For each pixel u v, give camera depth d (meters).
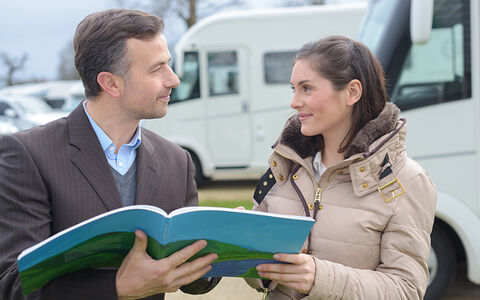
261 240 1.45
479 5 3.71
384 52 3.89
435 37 3.80
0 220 1.60
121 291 1.49
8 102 13.22
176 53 8.33
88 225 1.33
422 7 3.46
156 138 1.97
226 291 4.29
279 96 8.28
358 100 1.75
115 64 1.69
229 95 8.37
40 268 1.40
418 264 1.62
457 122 3.70
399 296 1.57
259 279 1.82
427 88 3.78
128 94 1.72
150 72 1.72
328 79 1.71
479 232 3.56
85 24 1.74
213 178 10.32
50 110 13.99
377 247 1.68
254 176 10.45
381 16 4.14
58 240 1.32
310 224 1.41
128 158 1.83
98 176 1.72
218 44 8.34
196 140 8.44
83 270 1.58
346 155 1.71
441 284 3.76
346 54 1.72
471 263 3.58
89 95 1.76
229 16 8.34
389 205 1.65
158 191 1.83
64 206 1.66
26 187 1.62
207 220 1.37
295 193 1.82
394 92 3.83
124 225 1.39
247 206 6.80
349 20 8.05
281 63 8.25
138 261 1.45
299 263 1.52
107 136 1.79
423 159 3.74
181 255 1.42
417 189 1.66
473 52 3.71
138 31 1.70
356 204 1.70
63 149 1.71
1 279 1.55
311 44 1.77
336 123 1.76
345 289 1.56
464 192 3.64
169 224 1.32
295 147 1.83
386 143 1.67
